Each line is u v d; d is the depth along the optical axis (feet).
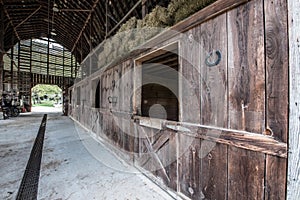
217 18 4.81
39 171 8.88
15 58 47.96
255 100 3.97
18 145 13.79
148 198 6.49
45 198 6.49
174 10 6.73
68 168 9.31
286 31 3.41
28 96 49.93
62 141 15.43
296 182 2.97
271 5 3.66
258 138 3.85
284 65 3.45
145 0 10.08
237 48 4.33
